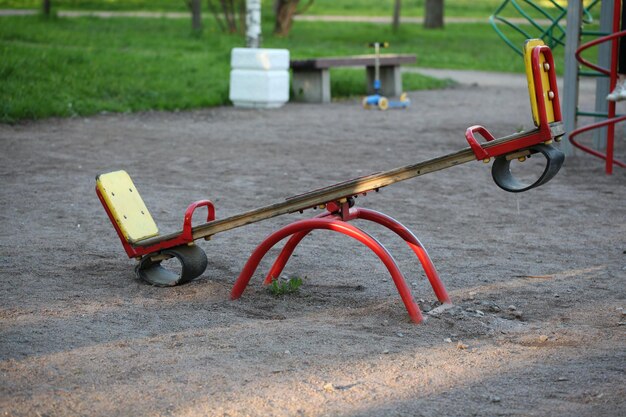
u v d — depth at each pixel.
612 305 6.34
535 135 5.57
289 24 36.38
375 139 14.62
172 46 28.58
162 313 6.02
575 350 5.40
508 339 5.62
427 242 8.17
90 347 5.32
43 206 9.41
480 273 7.16
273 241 6.22
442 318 5.97
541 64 5.63
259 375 4.90
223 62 24.39
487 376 4.95
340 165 12.20
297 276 7.00
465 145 14.02
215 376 4.88
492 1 66.06
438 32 40.97
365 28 41.72
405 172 5.85
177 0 53.47
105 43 27.42
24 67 18.61
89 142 13.74
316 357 5.20
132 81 19.42
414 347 5.42
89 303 6.20
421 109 19.02
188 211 6.50
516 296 6.54
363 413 4.43
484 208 9.73
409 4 63.59
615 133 15.70
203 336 5.54
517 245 8.12
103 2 50.88
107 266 7.19
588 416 4.41
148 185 10.64
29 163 11.86
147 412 4.42
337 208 6.13
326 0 64.19
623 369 5.05
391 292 6.61
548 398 4.65
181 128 15.57
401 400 4.60
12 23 31.28
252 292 6.58
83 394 4.62
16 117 15.41
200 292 6.54
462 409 4.50
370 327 5.78
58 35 28.33
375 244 5.91
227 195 10.14
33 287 6.55
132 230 6.78
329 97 20.48
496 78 26.48
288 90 19.73
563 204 9.98
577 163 12.66
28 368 4.96
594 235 8.55
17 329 5.60
